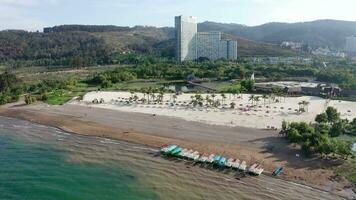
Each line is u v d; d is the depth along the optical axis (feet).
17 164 397.80
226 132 501.97
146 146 456.45
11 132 520.42
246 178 362.53
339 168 377.91
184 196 327.26
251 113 614.75
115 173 374.84
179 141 467.11
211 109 645.92
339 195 329.31
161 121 564.71
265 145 447.01
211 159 399.24
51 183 351.67
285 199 321.93
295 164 390.01
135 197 325.62
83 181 356.79
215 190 338.34
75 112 631.15
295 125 471.62
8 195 326.44
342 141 418.92
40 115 611.47
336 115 538.88
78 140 483.92
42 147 454.40
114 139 486.38
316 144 410.93
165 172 376.68
